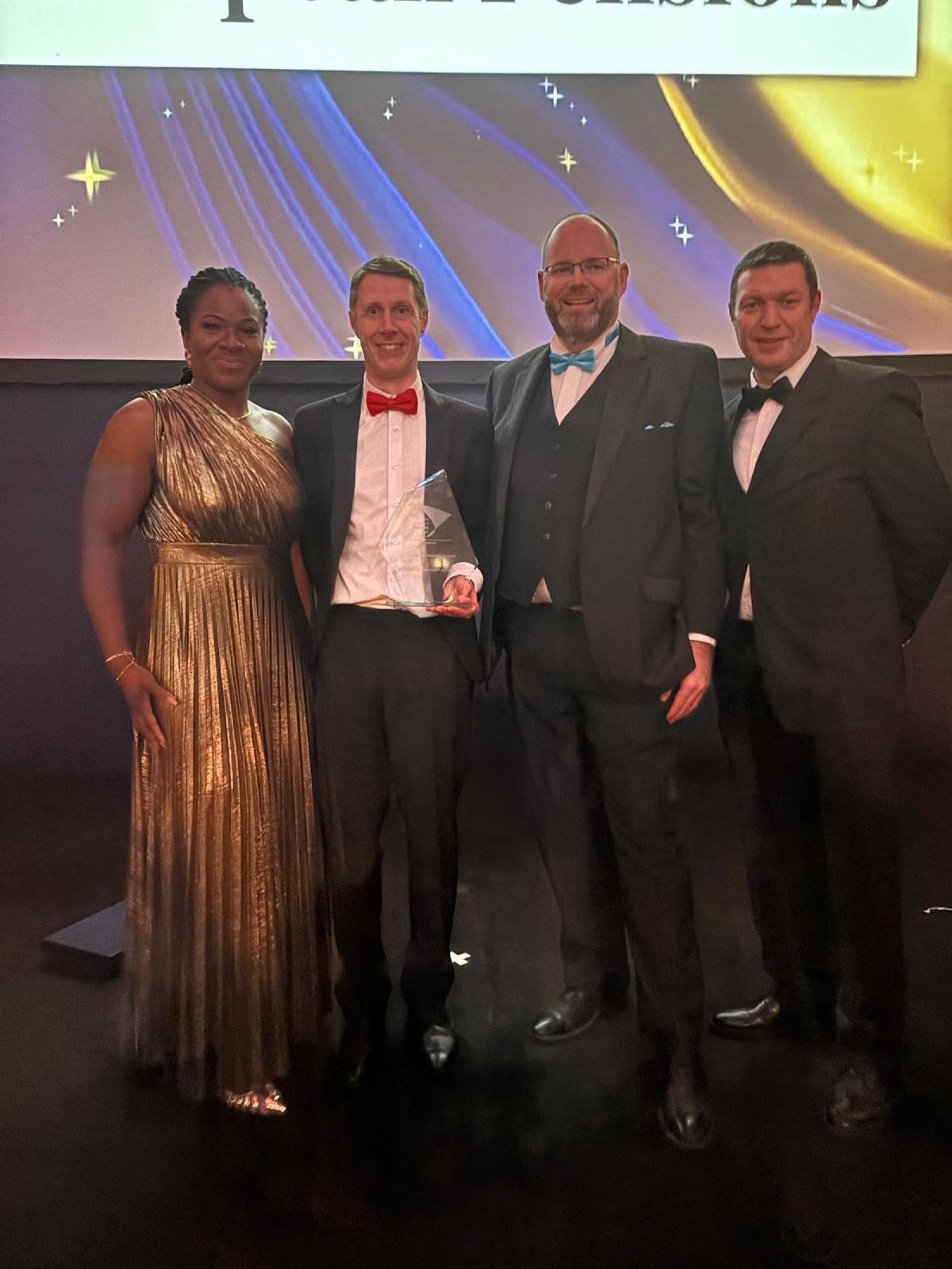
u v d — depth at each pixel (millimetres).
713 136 2281
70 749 2412
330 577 1697
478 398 2381
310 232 2355
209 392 1645
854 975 1668
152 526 1628
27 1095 1649
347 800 1737
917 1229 1364
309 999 1727
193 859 1646
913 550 1615
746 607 1700
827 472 1592
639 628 1562
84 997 1904
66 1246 1342
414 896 1790
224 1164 1496
